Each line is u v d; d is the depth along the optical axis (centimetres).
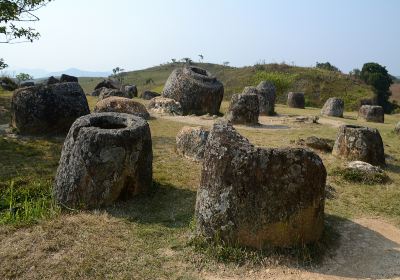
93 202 612
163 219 599
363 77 4459
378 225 627
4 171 781
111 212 604
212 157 525
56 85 1077
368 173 831
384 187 799
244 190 498
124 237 534
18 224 552
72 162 620
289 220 501
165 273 462
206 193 524
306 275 471
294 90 3959
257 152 502
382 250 547
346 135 977
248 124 1425
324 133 1323
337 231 594
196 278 456
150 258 490
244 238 499
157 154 943
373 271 494
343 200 722
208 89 1625
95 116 695
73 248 500
